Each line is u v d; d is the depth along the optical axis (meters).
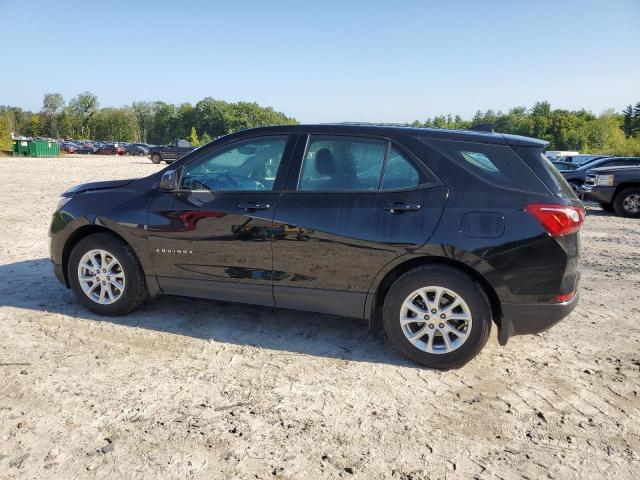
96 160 46.94
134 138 157.25
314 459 2.65
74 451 2.65
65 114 150.62
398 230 3.64
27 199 13.04
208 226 4.14
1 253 7.07
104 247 4.46
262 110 179.38
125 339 4.11
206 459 2.62
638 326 4.70
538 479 2.54
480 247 3.49
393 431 2.92
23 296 5.13
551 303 3.49
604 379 3.61
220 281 4.18
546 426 3.01
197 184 4.30
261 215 3.97
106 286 4.52
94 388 3.30
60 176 21.84
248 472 2.53
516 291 3.50
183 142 42.25
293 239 3.89
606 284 6.21
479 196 3.57
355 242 3.73
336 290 3.86
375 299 3.83
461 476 2.55
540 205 3.46
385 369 3.70
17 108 154.50
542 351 4.08
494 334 4.44
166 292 4.42
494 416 3.11
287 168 4.05
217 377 3.51
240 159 4.21
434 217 3.59
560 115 141.25
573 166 20.27
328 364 3.77
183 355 3.85
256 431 2.88
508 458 2.70
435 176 3.68
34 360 3.68
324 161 3.97
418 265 3.73
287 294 4.00
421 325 3.73
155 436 2.80
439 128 3.90
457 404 3.24
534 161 3.62
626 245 8.97
